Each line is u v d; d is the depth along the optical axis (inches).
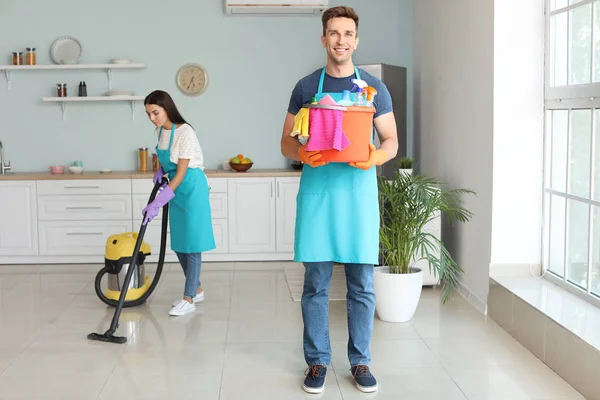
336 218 113.2
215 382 123.0
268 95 242.8
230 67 241.4
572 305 135.7
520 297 142.1
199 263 169.0
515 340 144.2
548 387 119.5
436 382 122.0
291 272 211.8
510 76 158.1
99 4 237.8
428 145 217.6
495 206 160.2
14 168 241.4
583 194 141.9
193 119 242.7
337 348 140.4
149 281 197.3
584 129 140.4
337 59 109.5
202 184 165.2
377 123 114.9
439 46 203.3
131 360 134.7
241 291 188.9
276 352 138.5
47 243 225.8
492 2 158.1
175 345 143.4
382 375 125.4
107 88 240.4
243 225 227.6
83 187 224.2
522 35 157.3
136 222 225.9
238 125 243.4
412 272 163.0
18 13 237.0
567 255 149.6
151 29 239.1
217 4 239.3
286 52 241.6
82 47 238.5
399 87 225.0
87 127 241.3
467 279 177.5
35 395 118.0
